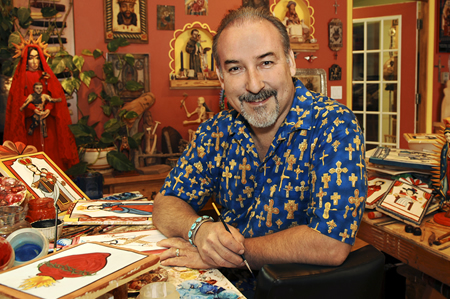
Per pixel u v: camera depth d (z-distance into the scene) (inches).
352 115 39.5
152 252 38.0
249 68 40.1
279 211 42.4
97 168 113.0
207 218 40.0
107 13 118.0
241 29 39.8
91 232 43.6
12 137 96.2
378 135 183.6
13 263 28.0
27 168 51.4
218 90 134.4
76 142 108.9
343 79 151.5
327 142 38.2
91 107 120.1
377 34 179.5
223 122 49.7
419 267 47.6
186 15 127.7
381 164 62.0
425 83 173.8
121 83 121.3
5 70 108.6
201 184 50.6
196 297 29.6
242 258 37.6
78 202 52.4
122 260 26.0
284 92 41.4
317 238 34.1
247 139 45.5
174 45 127.2
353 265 32.3
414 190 56.3
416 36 171.8
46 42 110.1
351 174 35.5
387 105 180.9
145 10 122.3
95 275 23.8
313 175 38.5
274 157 43.3
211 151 50.1
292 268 31.4
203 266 36.4
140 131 124.7
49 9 108.6
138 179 111.6
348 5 149.3
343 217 34.3
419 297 79.9
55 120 102.4
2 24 107.2
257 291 30.9
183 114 130.9
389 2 187.6
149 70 124.2
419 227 50.3
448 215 51.2
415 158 60.9
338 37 147.6
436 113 180.5
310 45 142.8
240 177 47.1
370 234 56.1
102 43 119.3
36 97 95.3
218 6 131.0
